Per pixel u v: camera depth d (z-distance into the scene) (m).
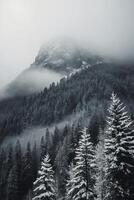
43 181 25.67
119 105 20.62
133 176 18.92
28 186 86.31
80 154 26.97
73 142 82.50
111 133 20.05
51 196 25.30
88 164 26.52
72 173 44.50
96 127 89.69
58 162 79.56
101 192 32.34
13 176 82.44
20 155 97.38
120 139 19.28
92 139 79.00
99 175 34.97
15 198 80.50
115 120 20.19
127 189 18.66
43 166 26.52
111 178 19.11
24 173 89.00
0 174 93.25
